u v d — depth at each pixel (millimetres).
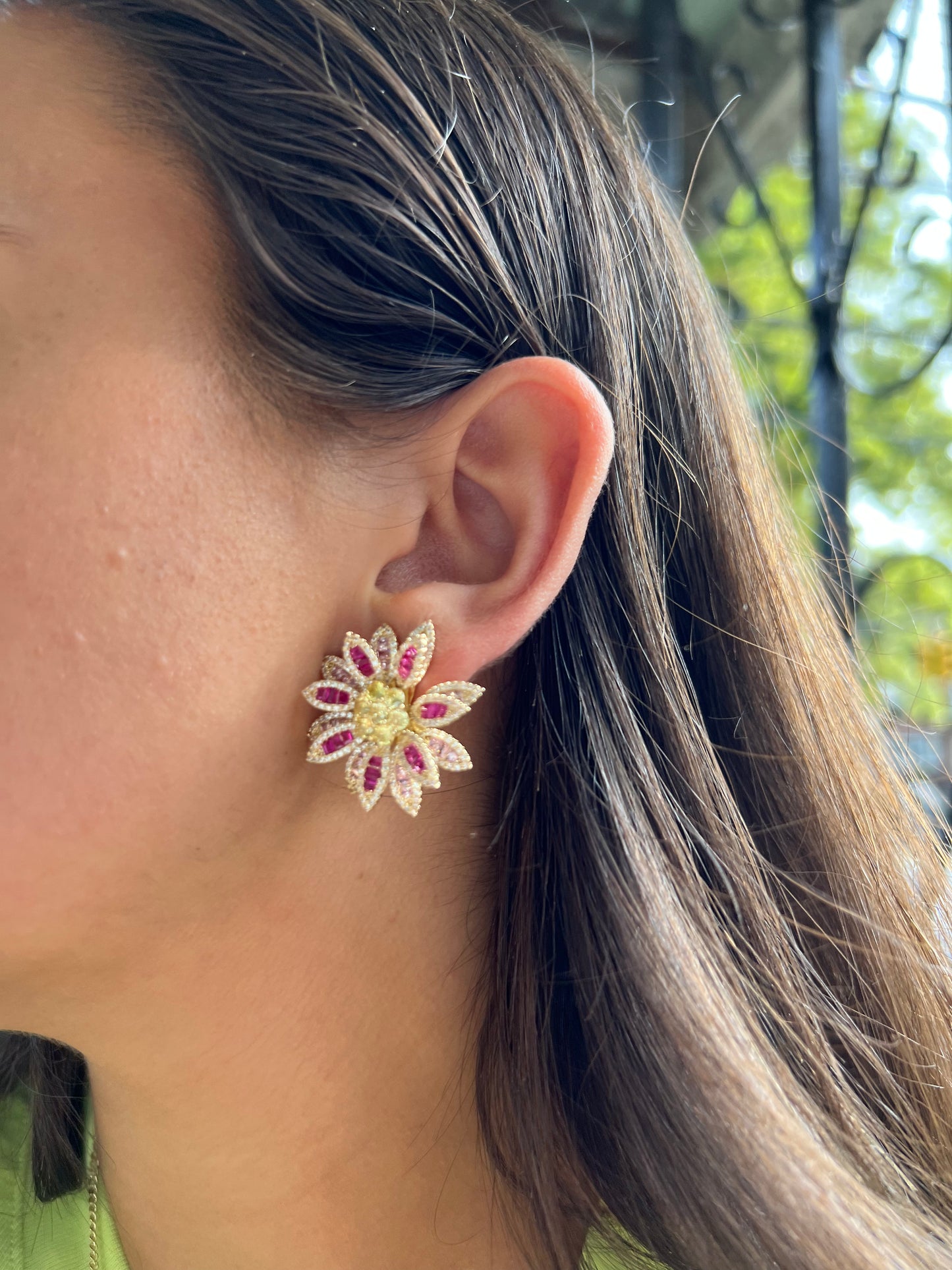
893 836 261
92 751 164
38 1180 252
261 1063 199
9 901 165
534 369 186
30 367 166
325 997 199
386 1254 208
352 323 182
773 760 238
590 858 198
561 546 187
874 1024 235
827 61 443
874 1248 180
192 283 174
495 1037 207
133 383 168
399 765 185
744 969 207
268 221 179
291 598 178
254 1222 208
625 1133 190
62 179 174
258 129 181
